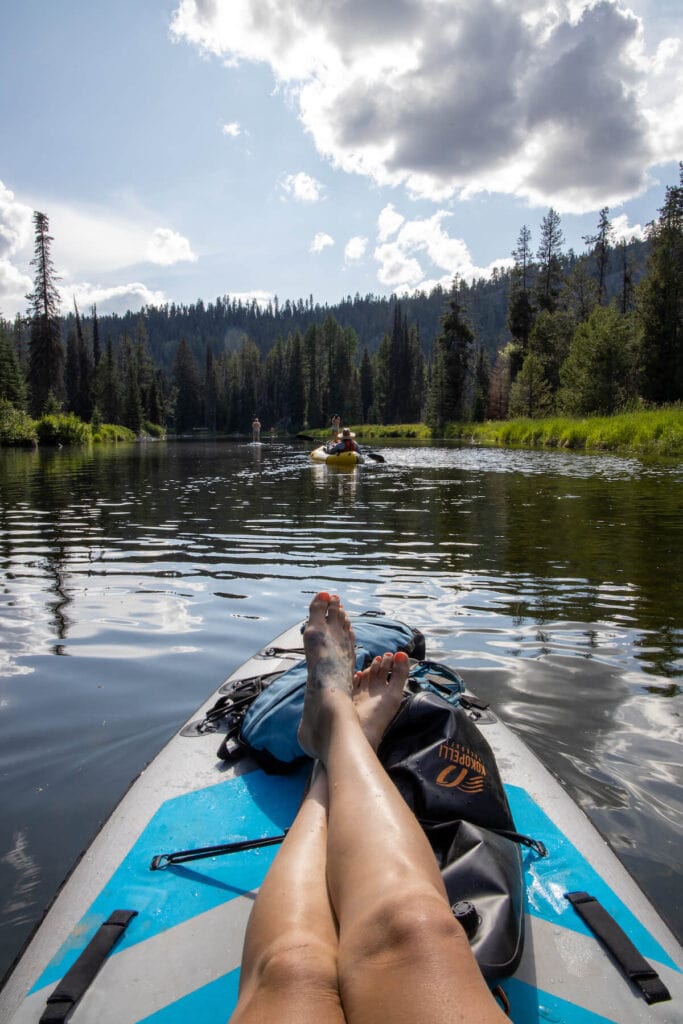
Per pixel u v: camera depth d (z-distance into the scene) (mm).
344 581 5816
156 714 3264
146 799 2104
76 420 43375
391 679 2162
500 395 66375
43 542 7727
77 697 3473
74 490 13617
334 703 1886
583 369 39750
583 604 5043
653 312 38250
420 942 1097
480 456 24578
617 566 6270
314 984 1106
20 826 2359
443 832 1814
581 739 2967
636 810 2441
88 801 2514
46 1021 1317
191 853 1813
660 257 38312
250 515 9859
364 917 1176
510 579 5812
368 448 32438
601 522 8766
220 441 56156
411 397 96688
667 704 3328
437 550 7117
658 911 1669
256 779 2215
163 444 46906
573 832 1972
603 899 1682
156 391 87375
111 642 4309
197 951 1494
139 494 12789
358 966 1113
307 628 2178
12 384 47812
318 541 7715
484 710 2773
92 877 1747
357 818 1399
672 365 37969
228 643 4285
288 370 111750
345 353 99188
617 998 1381
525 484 13789
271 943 1203
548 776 2291
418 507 10477
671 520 8828
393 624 3115
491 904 1505
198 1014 1326
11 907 1954
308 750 1942
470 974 1085
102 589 5590
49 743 2980
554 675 3682
